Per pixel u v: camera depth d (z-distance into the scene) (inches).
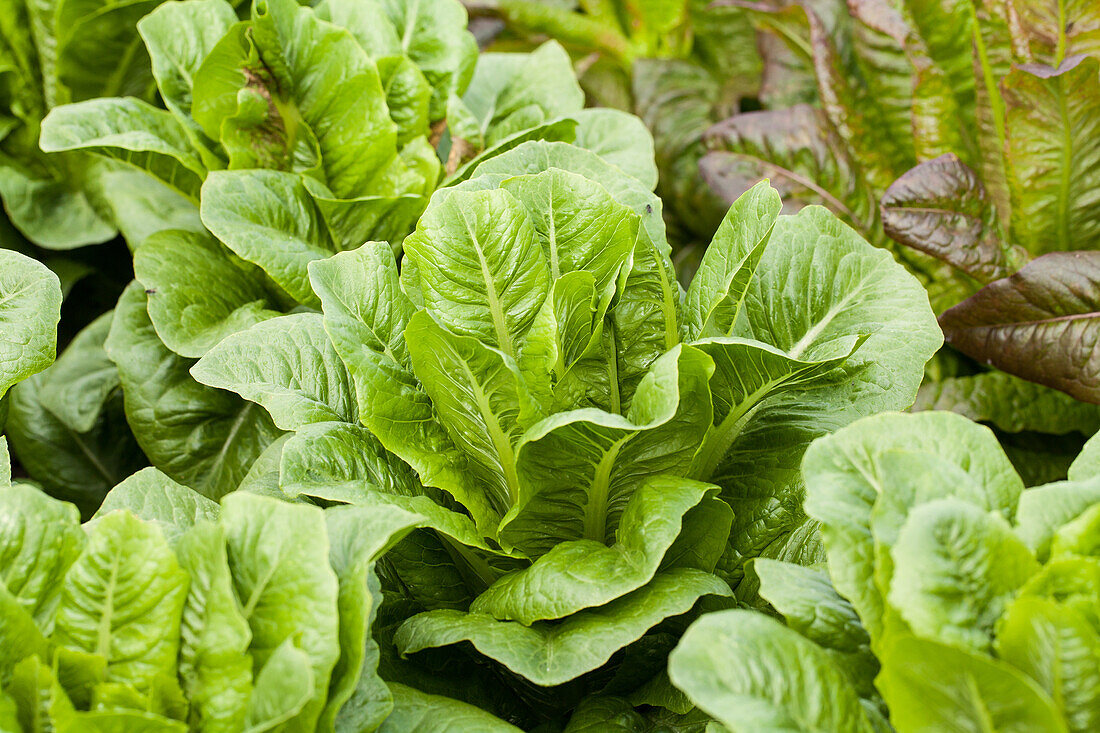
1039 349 44.4
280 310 46.0
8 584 35.4
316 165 44.9
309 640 34.6
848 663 35.4
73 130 43.8
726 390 39.1
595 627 36.9
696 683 33.4
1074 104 44.5
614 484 39.0
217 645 34.5
